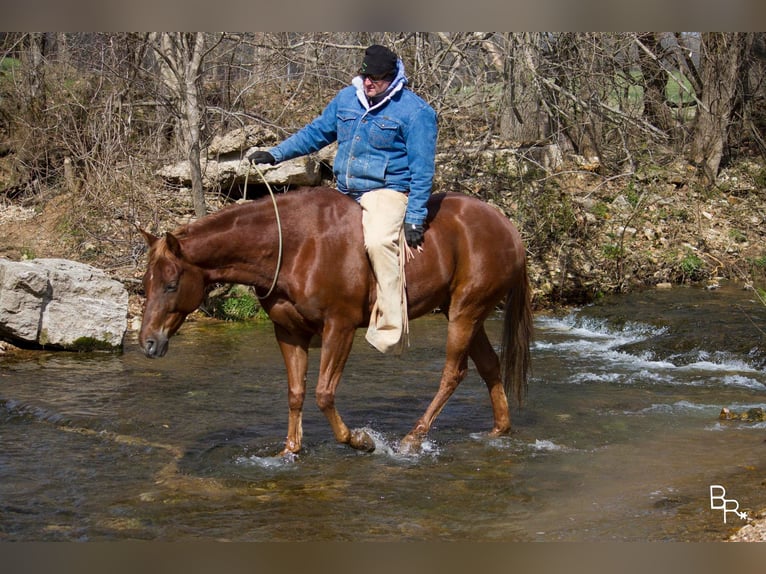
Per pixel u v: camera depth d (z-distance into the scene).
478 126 14.48
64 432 6.46
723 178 16.00
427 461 5.86
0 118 13.95
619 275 12.69
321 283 5.53
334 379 5.73
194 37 11.72
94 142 12.55
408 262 5.76
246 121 12.70
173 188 12.74
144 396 7.40
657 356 9.20
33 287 8.88
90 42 12.52
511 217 12.92
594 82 12.55
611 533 4.62
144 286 5.39
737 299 11.72
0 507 5.00
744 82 16.16
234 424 6.66
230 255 5.47
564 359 9.14
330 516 4.90
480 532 4.68
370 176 5.74
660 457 5.95
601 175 14.73
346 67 12.72
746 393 7.71
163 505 5.05
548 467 5.75
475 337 6.30
